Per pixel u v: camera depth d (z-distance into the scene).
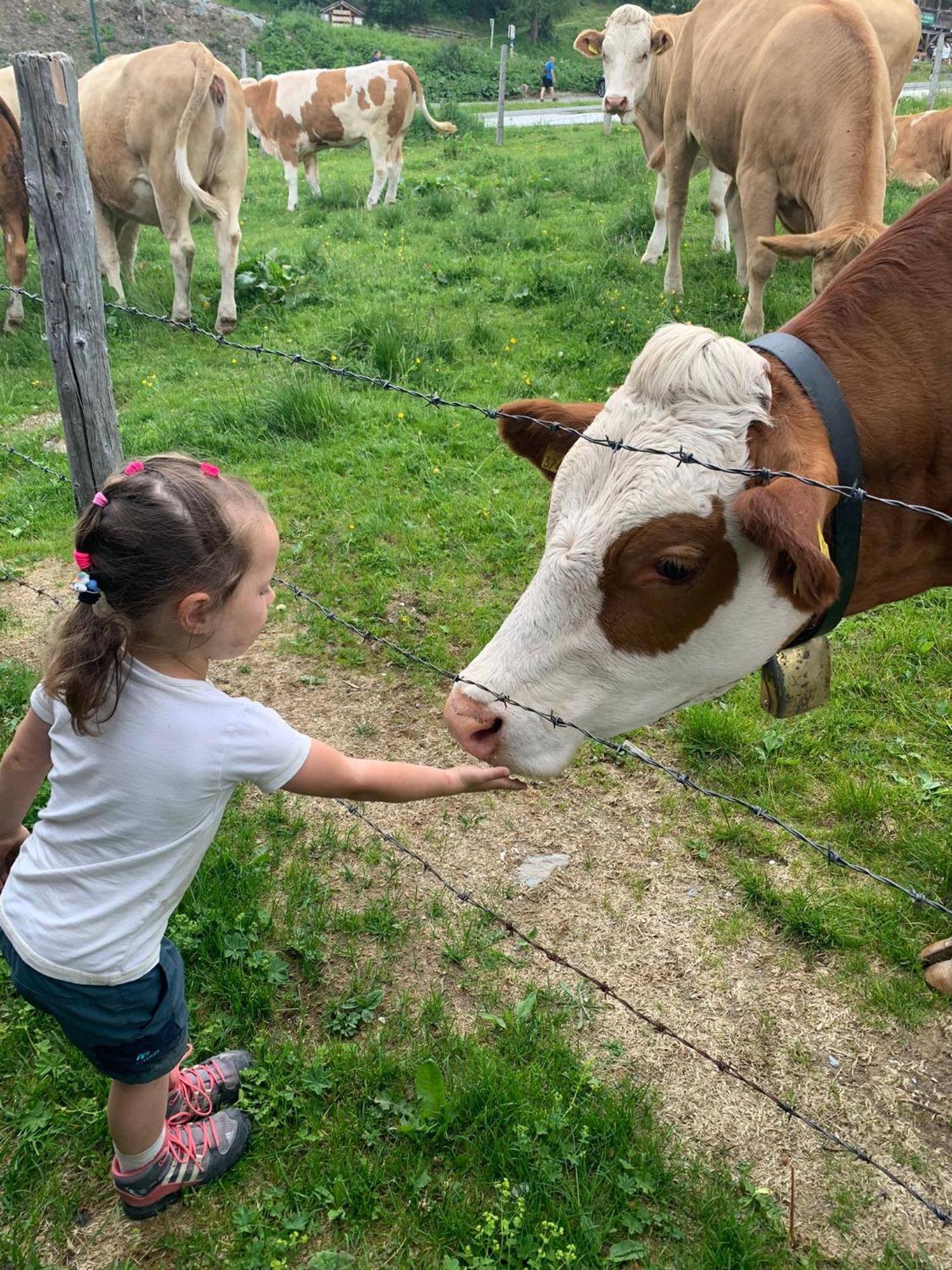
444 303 8.30
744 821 3.36
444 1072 2.51
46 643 1.76
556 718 2.26
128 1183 2.13
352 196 14.88
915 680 4.00
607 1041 2.63
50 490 5.67
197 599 1.68
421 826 3.38
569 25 62.50
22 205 8.70
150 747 1.73
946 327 2.33
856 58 6.20
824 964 2.86
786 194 6.93
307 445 5.89
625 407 2.17
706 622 2.20
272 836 3.31
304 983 2.79
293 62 40.06
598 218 11.14
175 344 8.00
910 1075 2.54
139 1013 1.90
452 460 5.68
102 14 36.53
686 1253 2.13
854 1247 2.17
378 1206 2.20
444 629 4.35
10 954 1.90
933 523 2.51
